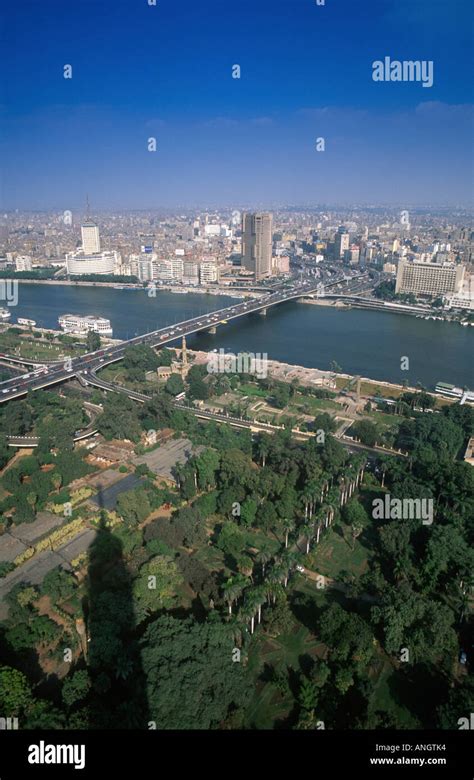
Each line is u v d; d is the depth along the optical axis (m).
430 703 189.75
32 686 190.75
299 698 186.75
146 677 178.75
